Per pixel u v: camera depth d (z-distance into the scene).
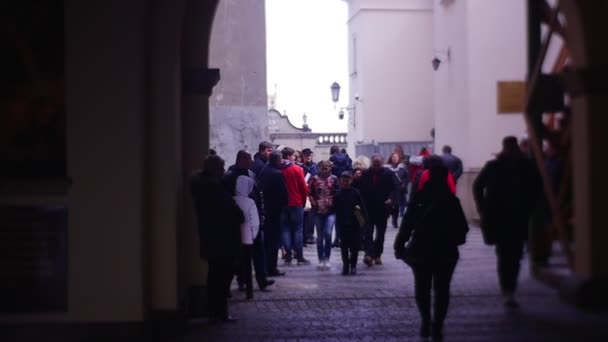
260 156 21.53
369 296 17.72
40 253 14.06
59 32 14.12
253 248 18.55
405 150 37.66
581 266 12.09
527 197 12.38
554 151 12.44
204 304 16.42
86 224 14.10
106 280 14.12
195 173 15.64
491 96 13.73
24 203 14.05
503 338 11.52
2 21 14.07
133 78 14.15
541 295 11.79
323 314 16.20
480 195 12.46
